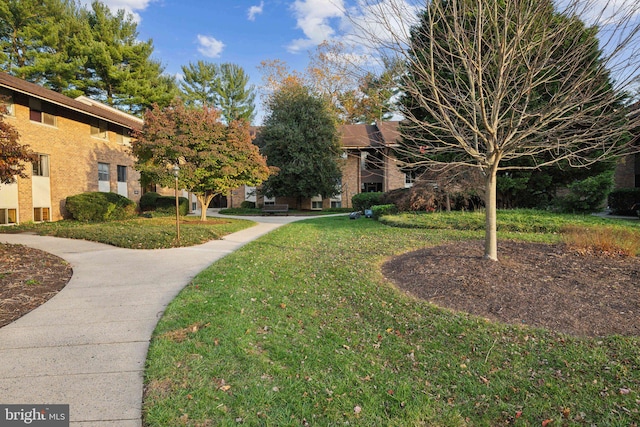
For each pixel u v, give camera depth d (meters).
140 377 2.83
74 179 15.97
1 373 2.88
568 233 8.05
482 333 3.63
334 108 27.30
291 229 12.23
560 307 4.12
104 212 15.45
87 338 3.56
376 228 11.55
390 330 3.84
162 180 13.46
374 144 24.27
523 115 4.57
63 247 8.76
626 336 3.45
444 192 13.00
